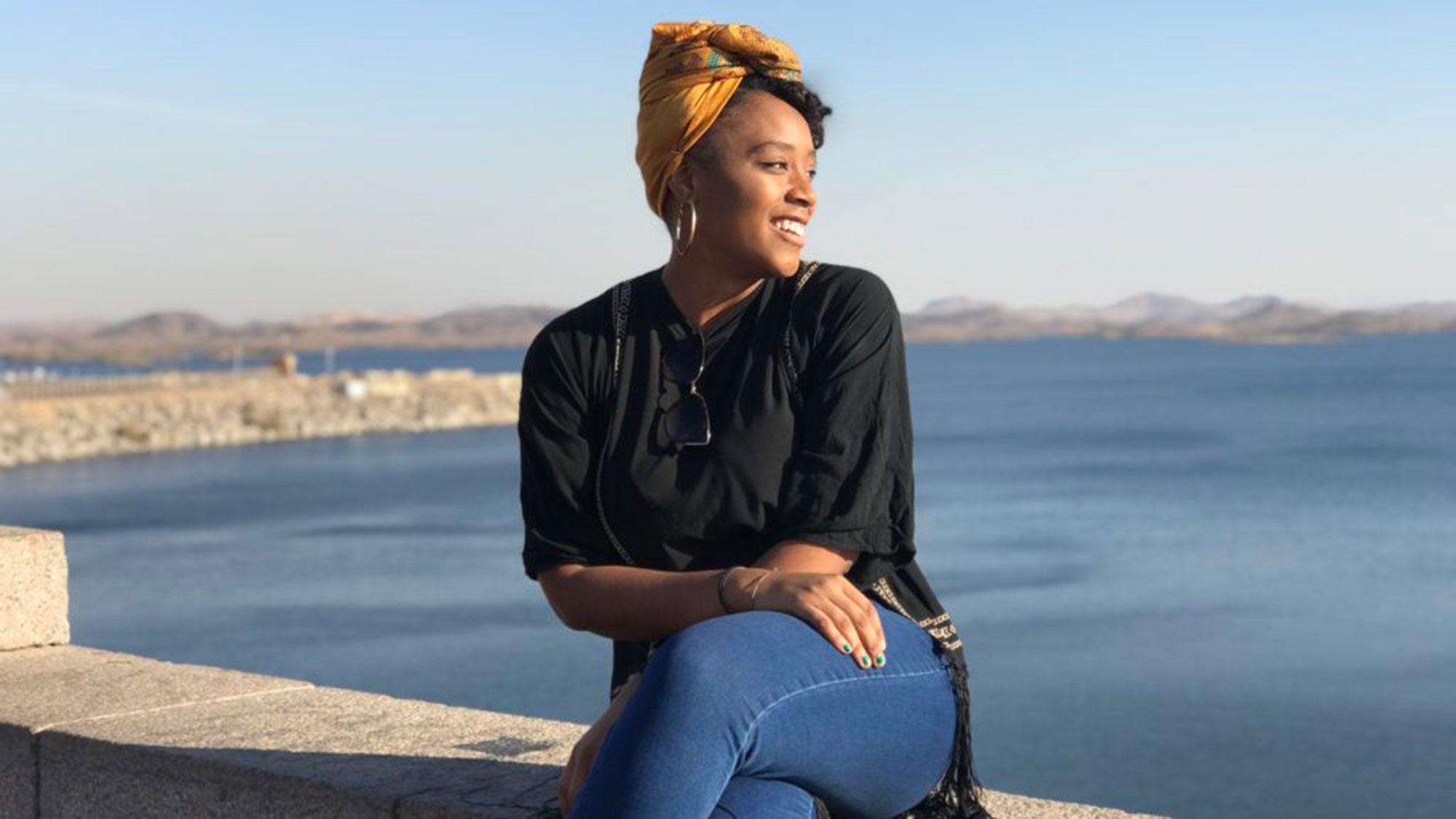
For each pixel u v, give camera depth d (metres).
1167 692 36.16
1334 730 32.09
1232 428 146.75
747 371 2.47
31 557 4.77
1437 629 44.03
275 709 3.90
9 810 3.79
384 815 3.04
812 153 2.49
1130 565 58.41
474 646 44.38
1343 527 70.06
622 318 2.54
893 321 2.50
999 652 41.56
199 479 94.75
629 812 1.98
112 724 3.74
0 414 112.31
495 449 115.62
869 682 2.16
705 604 2.28
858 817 2.29
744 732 2.03
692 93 2.41
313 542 69.00
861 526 2.37
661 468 2.47
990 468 104.25
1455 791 26.91
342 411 132.88
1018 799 3.21
